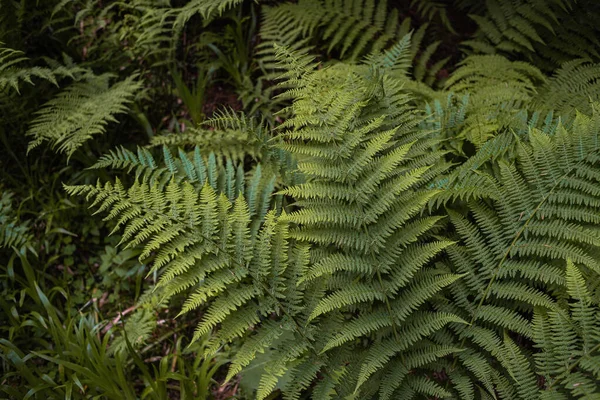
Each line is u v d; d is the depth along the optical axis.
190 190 1.50
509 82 1.78
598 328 1.37
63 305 1.77
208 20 1.93
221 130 1.74
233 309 1.44
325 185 1.47
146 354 1.71
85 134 1.67
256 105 1.83
